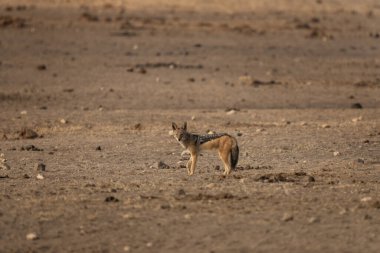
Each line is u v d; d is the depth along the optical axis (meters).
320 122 108.31
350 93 141.88
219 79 153.25
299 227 49.28
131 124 106.75
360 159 77.56
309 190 59.50
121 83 148.25
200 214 52.12
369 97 138.25
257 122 108.06
